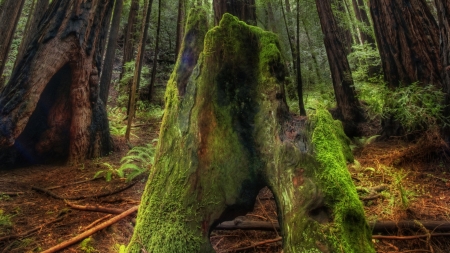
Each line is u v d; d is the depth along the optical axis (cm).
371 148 517
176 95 209
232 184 178
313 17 903
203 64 196
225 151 182
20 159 506
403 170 384
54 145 532
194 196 178
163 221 179
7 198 346
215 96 191
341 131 206
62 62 499
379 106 567
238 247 234
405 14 522
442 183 341
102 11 569
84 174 463
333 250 133
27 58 476
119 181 431
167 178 192
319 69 1038
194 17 229
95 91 571
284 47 795
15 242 247
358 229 141
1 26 671
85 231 262
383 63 562
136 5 1210
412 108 461
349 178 156
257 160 180
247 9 625
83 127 543
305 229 143
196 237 171
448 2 406
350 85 697
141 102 1043
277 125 175
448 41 416
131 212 283
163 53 1459
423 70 494
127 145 668
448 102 424
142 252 177
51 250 228
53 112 534
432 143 401
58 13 507
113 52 783
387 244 234
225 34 198
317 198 146
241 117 187
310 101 823
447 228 242
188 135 190
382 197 314
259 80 192
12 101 442
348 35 1239
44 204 335
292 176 158
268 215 284
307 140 165
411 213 275
